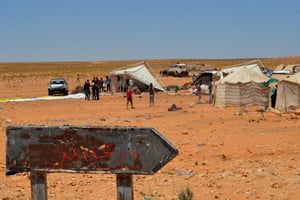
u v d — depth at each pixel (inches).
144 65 2149.4
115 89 2049.7
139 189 390.9
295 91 1147.9
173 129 828.0
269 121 919.0
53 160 228.4
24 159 231.0
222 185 402.6
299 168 467.5
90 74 4421.8
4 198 366.3
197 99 1598.2
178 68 3230.8
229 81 1301.7
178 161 529.7
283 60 6840.6
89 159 223.6
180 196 325.1
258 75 1347.2
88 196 374.6
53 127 226.8
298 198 355.6
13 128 231.3
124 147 219.3
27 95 2097.7
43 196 234.2
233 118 984.3
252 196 365.4
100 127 221.8
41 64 7588.6
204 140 690.2
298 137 692.1
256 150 592.4
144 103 1482.5
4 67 6535.4
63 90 2010.3
